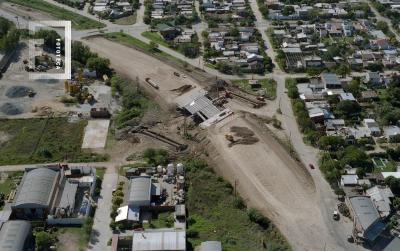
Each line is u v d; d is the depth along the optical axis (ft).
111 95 520.83
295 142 444.14
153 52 647.15
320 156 420.36
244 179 388.57
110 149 425.69
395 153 419.54
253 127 463.01
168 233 312.50
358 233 325.01
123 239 313.32
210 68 608.19
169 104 507.30
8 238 298.35
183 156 417.49
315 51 650.02
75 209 344.28
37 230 319.47
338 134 449.48
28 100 499.10
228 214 347.56
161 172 389.19
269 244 311.88
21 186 344.69
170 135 451.53
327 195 370.53
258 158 414.82
